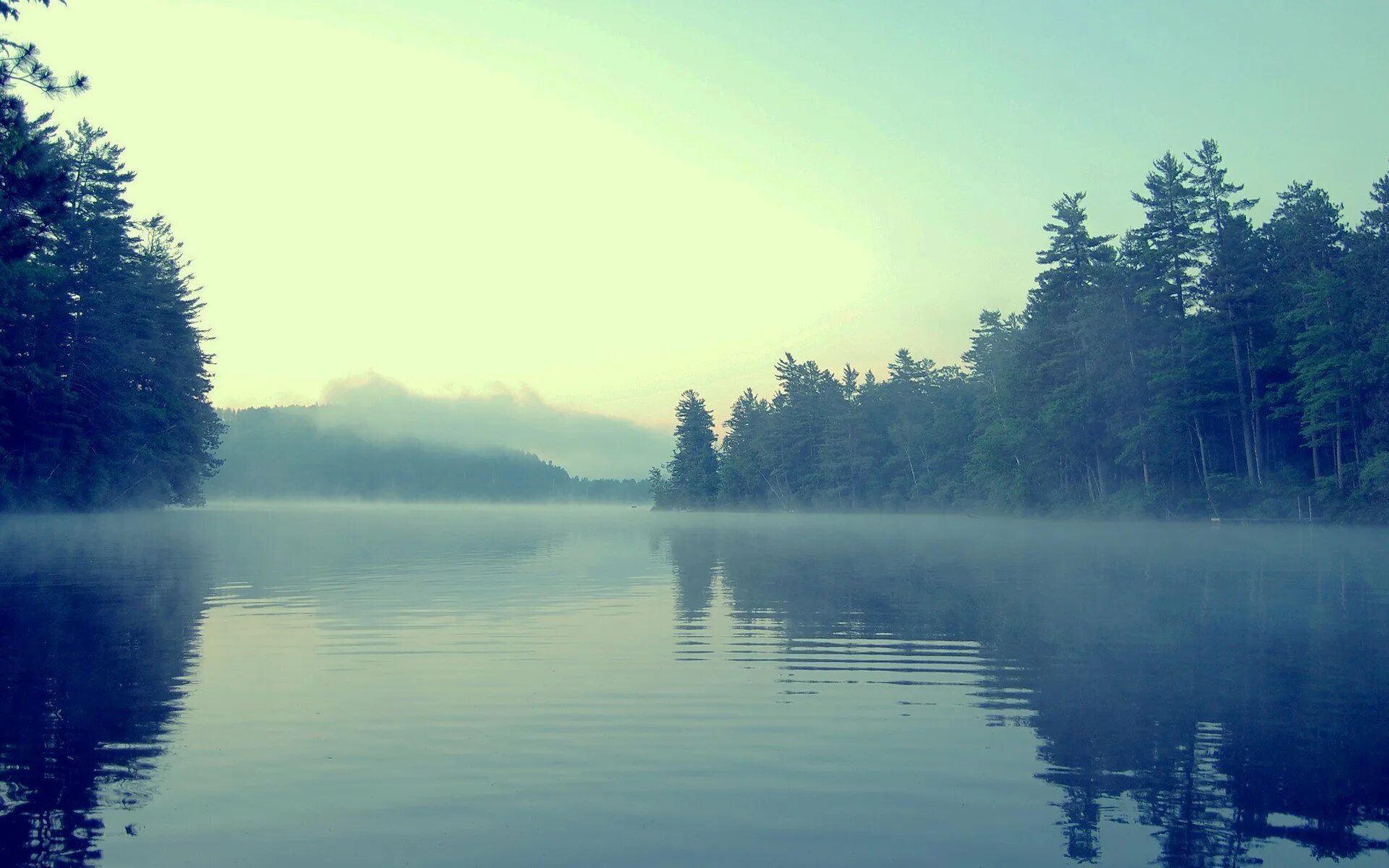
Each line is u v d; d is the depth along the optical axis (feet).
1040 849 22.99
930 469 364.99
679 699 37.50
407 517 374.84
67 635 53.01
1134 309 237.04
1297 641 51.90
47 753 30.19
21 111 69.97
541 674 42.52
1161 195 232.32
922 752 30.73
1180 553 127.95
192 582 84.23
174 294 271.90
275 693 38.55
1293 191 258.37
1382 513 192.13
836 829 24.21
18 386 194.08
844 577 91.76
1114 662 45.88
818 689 39.55
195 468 265.54
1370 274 202.39
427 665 44.57
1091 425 244.42
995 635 53.72
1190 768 29.22
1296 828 24.43
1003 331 343.87
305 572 95.71
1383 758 30.12
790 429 437.17
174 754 30.17
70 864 21.90
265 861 22.15
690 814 25.17
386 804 25.89
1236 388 234.58
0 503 194.80
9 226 75.87
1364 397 205.16
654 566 108.17
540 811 25.36
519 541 172.96
